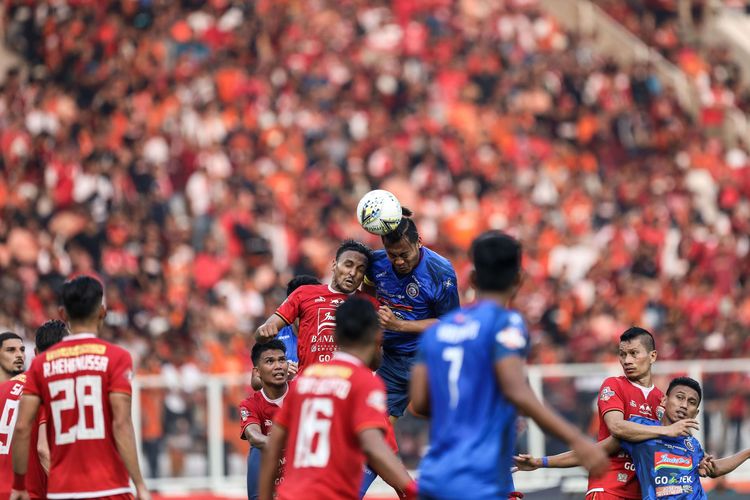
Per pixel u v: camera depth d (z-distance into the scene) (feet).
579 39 336.49
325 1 327.26
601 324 229.25
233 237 240.32
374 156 274.16
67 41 291.17
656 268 249.55
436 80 307.58
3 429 107.04
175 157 261.24
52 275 220.02
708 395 189.37
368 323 82.74
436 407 76.79
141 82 281.74
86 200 244.63
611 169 295.48
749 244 270.26
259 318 225.97
